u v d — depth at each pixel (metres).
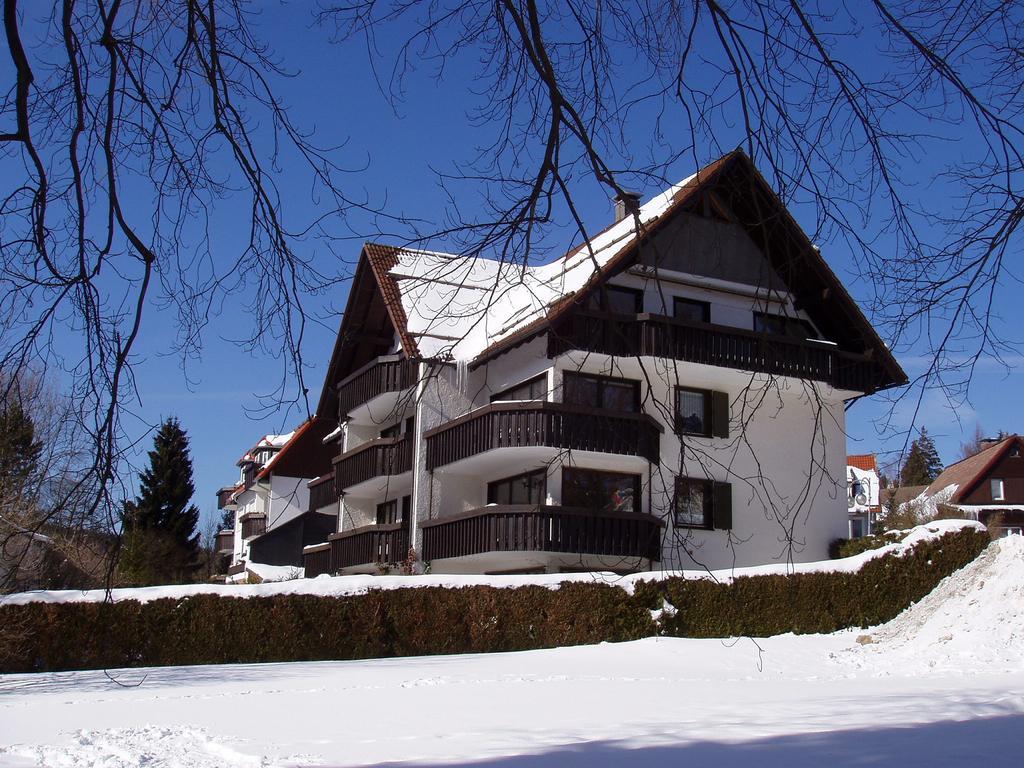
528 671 15.32
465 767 7.00
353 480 29.41
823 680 14.80
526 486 25.05
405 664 16.95
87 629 17.78
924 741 7.63
